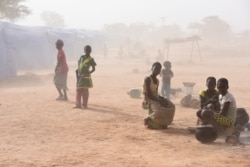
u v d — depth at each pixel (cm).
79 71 1262
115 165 672
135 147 796
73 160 701
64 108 1264
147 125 981
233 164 684
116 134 910
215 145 819
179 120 1094
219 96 923
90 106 1317
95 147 793
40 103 1365
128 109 1265
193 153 755
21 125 998
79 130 948
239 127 941
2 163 680
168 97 1446
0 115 1133
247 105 1360
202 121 898
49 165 671
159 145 814
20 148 782
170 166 669
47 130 945
